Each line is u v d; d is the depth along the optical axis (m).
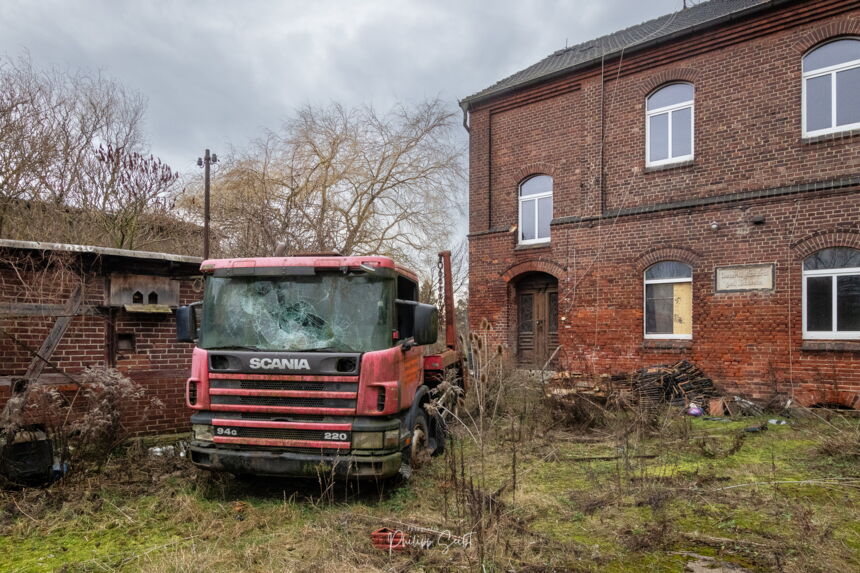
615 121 13.50
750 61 11.60
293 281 5.71
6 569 4.13
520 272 14.88
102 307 7.25
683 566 4.08
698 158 12.18
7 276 6.53
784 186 11.05
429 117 20.30
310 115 19.39
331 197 19.52
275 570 4.04
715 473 6.47
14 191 12.31
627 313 12.91
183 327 6.03
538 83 14.80
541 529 4.88
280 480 6.21
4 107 12.33
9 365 6.48
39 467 6.02
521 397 10.30
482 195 15.86
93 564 4.19
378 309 5.57
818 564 4.01
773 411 10.64
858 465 6.67
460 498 5.27
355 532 4.72
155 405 7.63
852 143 10.38
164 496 5.67
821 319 10.61
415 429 6.21
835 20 10.68
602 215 13.41
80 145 13.83
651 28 15.30
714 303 11.67
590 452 7.67
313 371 5.34
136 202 13.43
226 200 17.64
